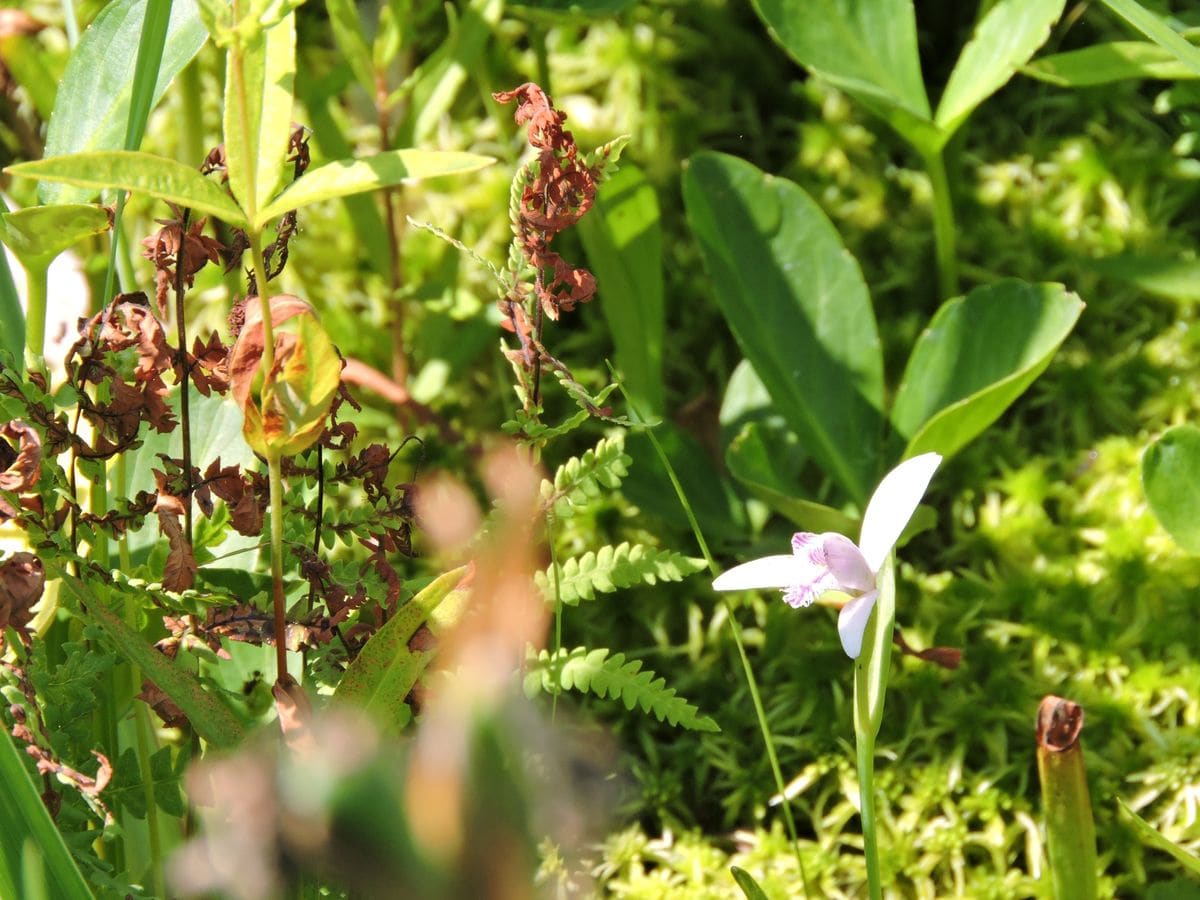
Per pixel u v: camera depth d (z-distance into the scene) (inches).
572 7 45.8
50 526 37.4
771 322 44.9
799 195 45.2
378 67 46.0
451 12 45.7
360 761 17.8
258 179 36.2
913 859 43.3
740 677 45.1
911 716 44.3
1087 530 45.6
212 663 39.8
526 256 37.6
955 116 45.4
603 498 46.3
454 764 17.8
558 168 37.3
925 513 44.6
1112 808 43.4
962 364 44.4
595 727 44.7
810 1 45.4
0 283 39.1
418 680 37.6
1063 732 39.2
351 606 37.8
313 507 38.9
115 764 39.0
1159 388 46.8
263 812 22.7
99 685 39.5
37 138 47.3
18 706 37.0
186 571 37.6
